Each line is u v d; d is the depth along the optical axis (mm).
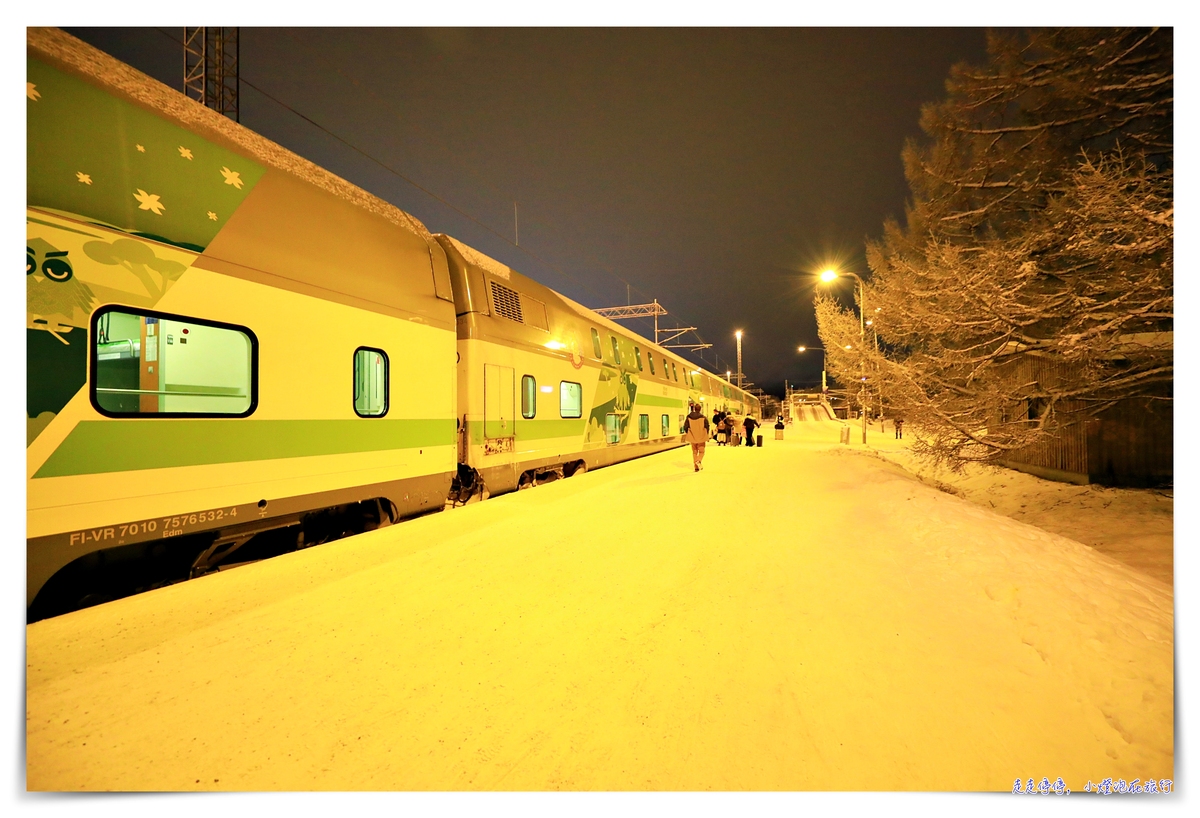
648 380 15969
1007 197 10133
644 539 5133
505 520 5898
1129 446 10602
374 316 5773
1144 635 2746
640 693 2521
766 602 3623
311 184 5336
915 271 8820
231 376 4379
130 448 3672
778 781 1979
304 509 4961
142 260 3768
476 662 2785
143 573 4000
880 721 2316
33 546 3191
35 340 3209
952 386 8750
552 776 1989
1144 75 7957
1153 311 6348
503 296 8641
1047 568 3730
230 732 2176
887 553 4742
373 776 1973
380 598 3561
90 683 2477
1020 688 2533
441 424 6785
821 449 17609
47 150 3359
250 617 3230
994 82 9766
